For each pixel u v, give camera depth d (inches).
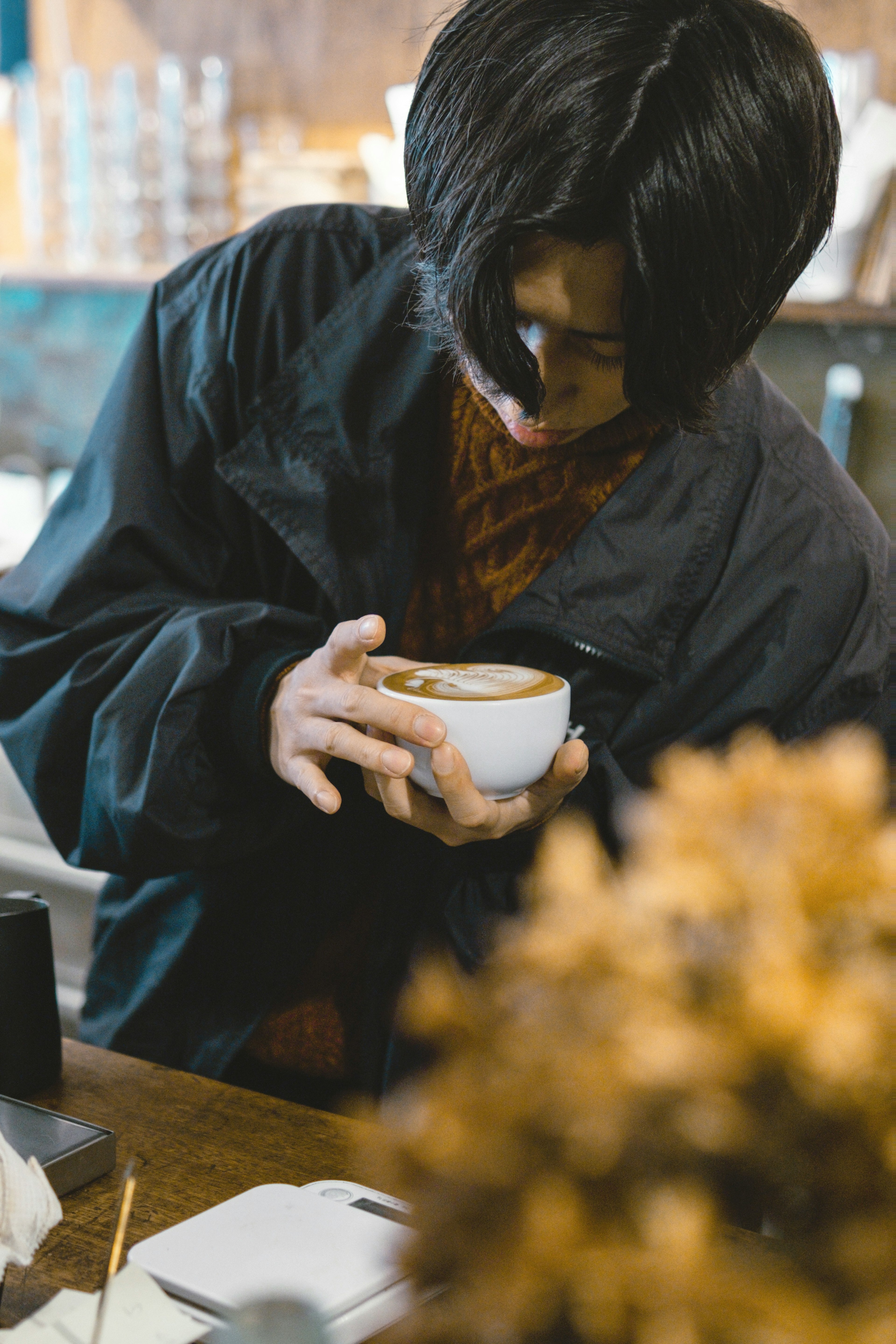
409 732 27.0
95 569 36.9
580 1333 12.1
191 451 38.1
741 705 36.2
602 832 36.3
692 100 22.5
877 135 57.2
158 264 74.4
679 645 36.5
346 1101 39.7
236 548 39.3
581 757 29.8
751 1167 11.4
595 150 22.4
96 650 36.5
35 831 71.1
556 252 24.2
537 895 14.2
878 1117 11.1
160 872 36.2
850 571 36.3
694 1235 11.0
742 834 12.0
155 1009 40.1
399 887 37.9
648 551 35.2
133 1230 24.5
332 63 75.0
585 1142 11.4
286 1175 26.9
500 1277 11.8
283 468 36.4
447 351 34.0
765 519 36.0
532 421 28.3
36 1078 30.0
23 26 84.4
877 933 11.4
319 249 38.1
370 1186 25.5
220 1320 20.7
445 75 24.8
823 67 25.0
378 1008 38.3
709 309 23.9
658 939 11.8
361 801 38.1
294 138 73.2
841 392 62.8
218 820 35.5
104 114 74.4
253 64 77.2
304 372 36.7
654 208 22.5
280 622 34.9
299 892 38.7
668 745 37.2
